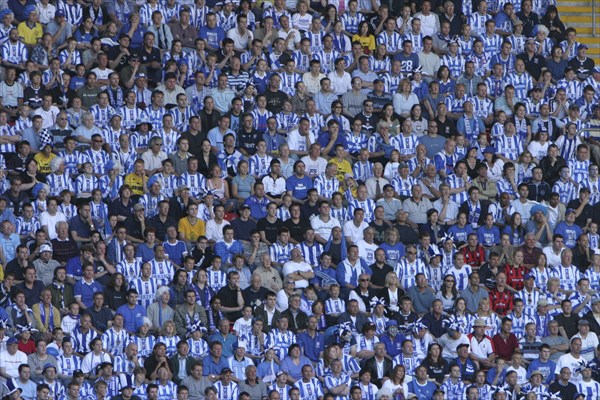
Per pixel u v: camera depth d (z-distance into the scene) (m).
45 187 102.69
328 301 100.56
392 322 99.38
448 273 104.00
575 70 120.94
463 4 123.44
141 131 108.19
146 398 92.75
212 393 93.31
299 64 116.94
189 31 116.94
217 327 97.62
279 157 109.69
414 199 107.81
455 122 115.00
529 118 116.75
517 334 102.44
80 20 114.94
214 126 110.31
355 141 111.75
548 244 108.25
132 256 99.56
